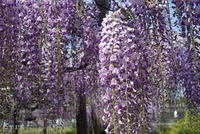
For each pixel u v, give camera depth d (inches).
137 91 96.0
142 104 94.2
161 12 101.3
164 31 104.6
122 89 93.5
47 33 123.0
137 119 93.7
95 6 135.8
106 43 99.6
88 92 153.6
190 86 139.5
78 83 152.3
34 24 124.3
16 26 120.1
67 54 130.6
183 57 133.6
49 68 123.6
